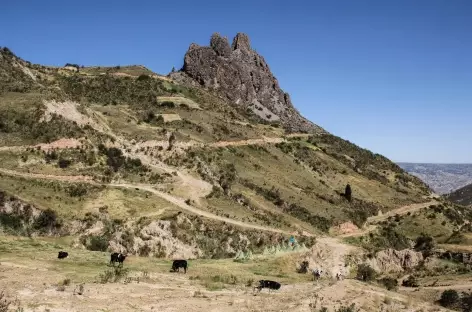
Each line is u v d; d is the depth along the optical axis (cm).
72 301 2489
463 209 19762
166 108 17062
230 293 3188
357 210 14512
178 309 2602
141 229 8025
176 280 3478
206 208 10106
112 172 10131
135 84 19100
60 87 16538
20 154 9100
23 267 3372
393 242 12794
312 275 4481
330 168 17625
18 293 2528
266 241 9350
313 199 14038
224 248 8644
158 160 12169
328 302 3142
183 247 8125
